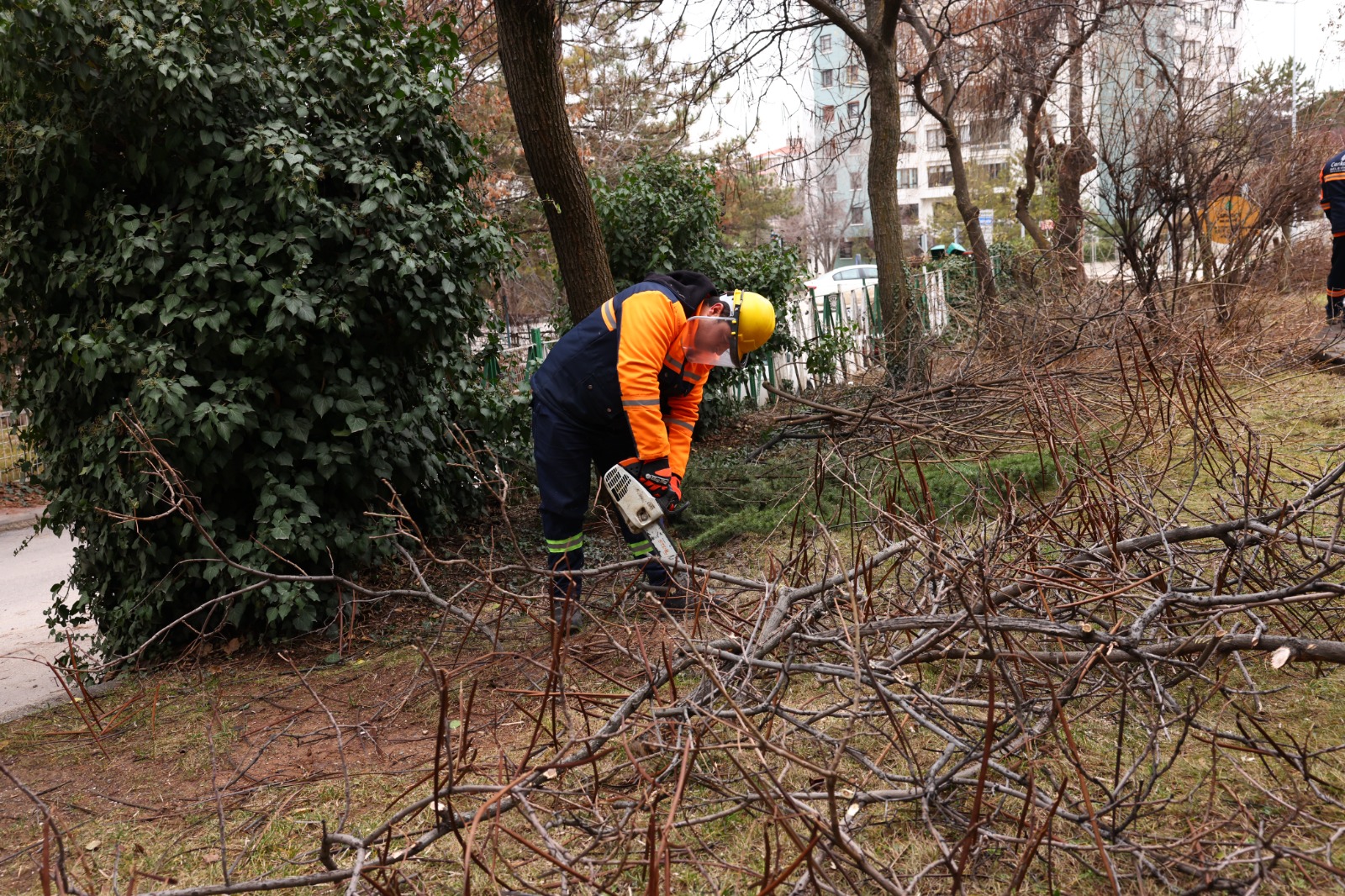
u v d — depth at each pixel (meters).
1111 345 6.32
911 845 2.21
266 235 4.26
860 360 11.37
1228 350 6.55
